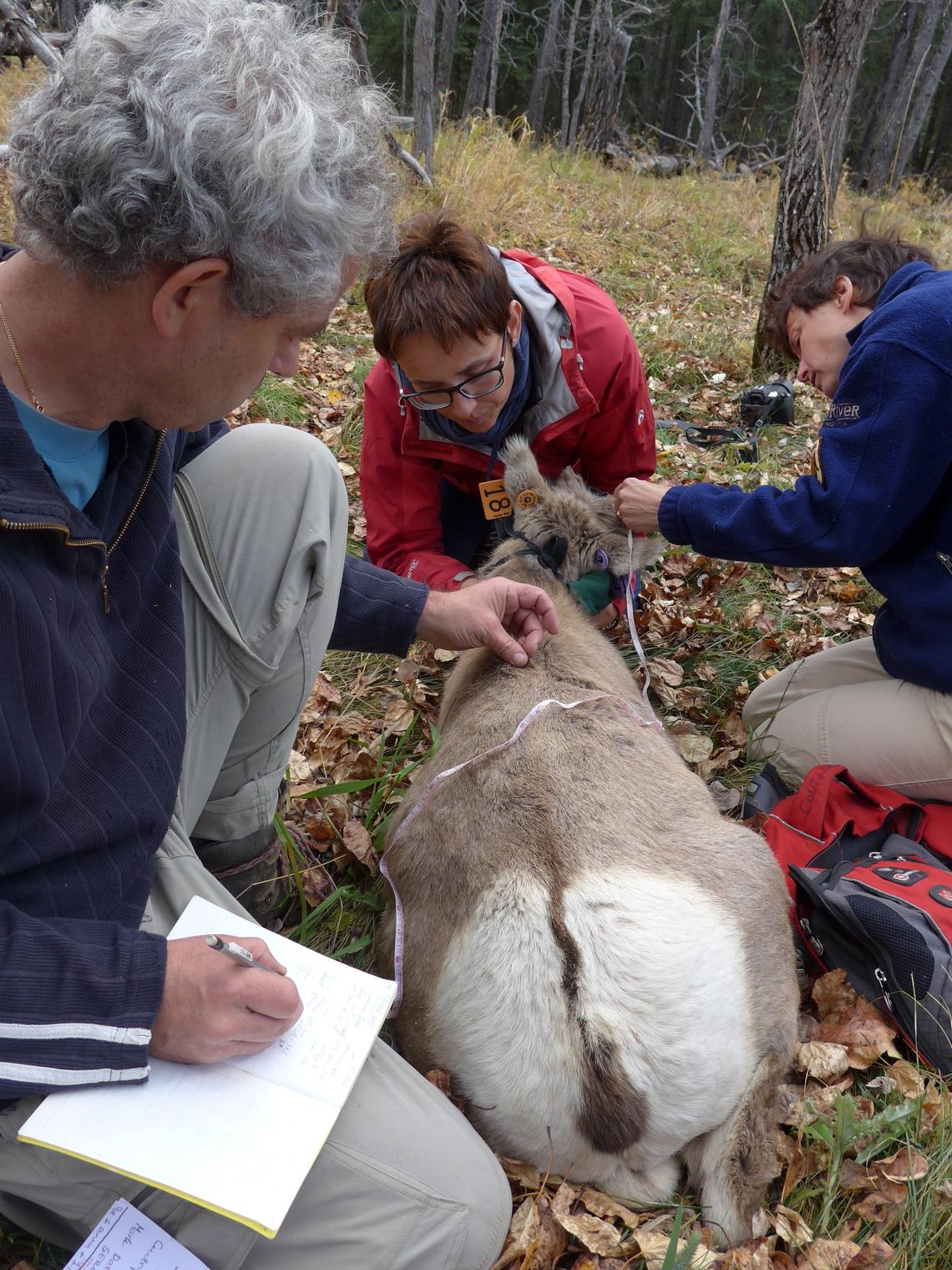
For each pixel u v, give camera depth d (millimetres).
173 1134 1557
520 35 30734
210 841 2477
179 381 1603
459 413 3158
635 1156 2041
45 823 1651
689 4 30844
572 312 3354
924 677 2941
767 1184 2100
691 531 2943
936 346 2549
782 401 5723
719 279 9766
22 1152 1646
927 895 2459
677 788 2498
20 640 1480
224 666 2232
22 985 1493
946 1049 2334
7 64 10641
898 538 2854
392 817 2857
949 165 32125
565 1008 1976
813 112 6133
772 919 2295
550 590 3244
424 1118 1812
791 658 3945
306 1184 1681
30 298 1535
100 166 1345
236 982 1616
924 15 22578
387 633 2674
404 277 2904
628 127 27297
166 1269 1601
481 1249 1754
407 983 2236
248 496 2238
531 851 2182
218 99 1381
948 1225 2035
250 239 1439
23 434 1487
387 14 27188
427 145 9328
